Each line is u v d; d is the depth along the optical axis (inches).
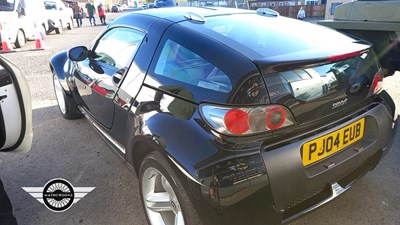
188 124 72.8
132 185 115.1
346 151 81.7
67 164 130.6
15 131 82.6
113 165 128.8
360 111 85.6
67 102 163.5
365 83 86.0
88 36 619.2
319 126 76.2
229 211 66.3
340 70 79.4
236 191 65.1
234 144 66.9
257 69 69.3
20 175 123.7
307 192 72.9
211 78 73.8
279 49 78.6
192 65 79.0
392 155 127.3
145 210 91.1
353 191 105.7
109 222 97.3
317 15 813.9
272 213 69.4
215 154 66.8
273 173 67.1
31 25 500.4
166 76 84.6
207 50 77.8
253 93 68.0
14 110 81.0
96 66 123.1
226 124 67.2
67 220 99.0
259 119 67.5
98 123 125.0
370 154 86.4
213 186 65.5
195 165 67.9
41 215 101.4
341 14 203.8
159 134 76.2
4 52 422.3
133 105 91.4
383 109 90.0
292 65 70.9
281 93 69.5
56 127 166.7
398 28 167.2
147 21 99.7
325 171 74.4
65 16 738.2
